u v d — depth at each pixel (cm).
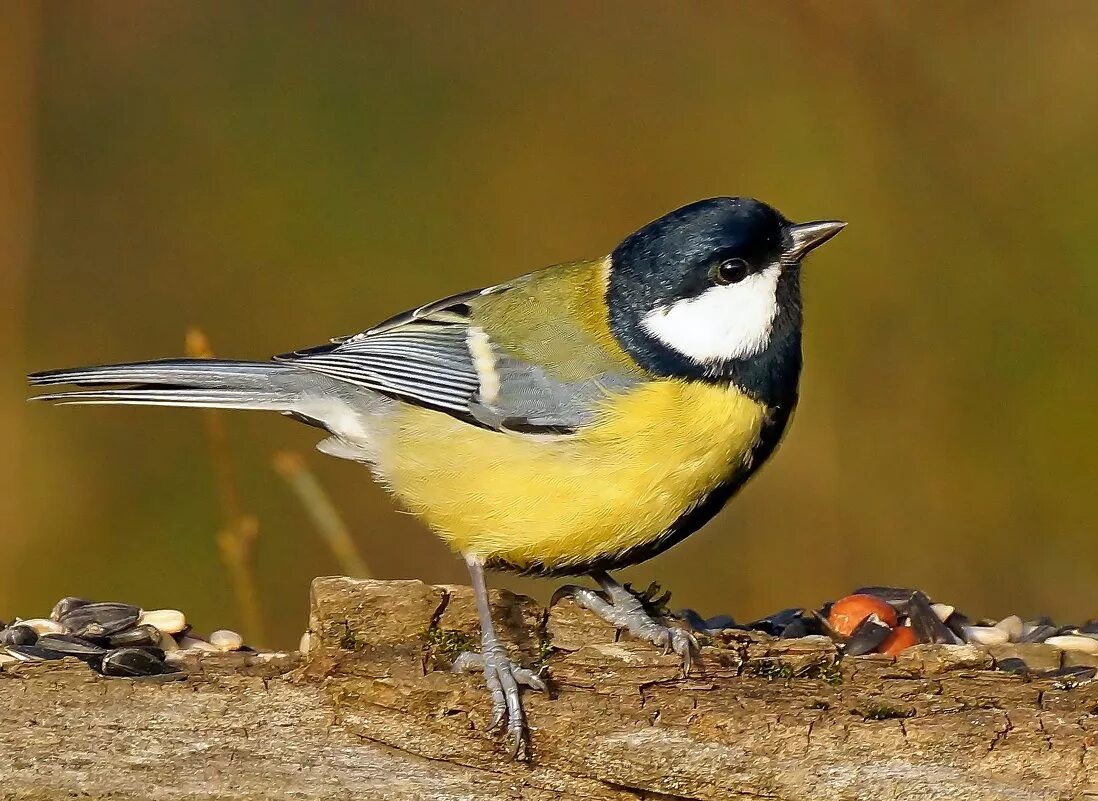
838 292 1425
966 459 1331
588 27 1656
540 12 1683
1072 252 1411
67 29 1548
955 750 612
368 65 1633
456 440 758
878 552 1309
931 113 1494
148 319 1469
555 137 1599
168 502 1336
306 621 1282
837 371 1384
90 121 1543
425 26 1661
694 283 739
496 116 1616
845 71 1522
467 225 1555
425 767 637
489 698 632
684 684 654
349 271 1521
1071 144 1457
